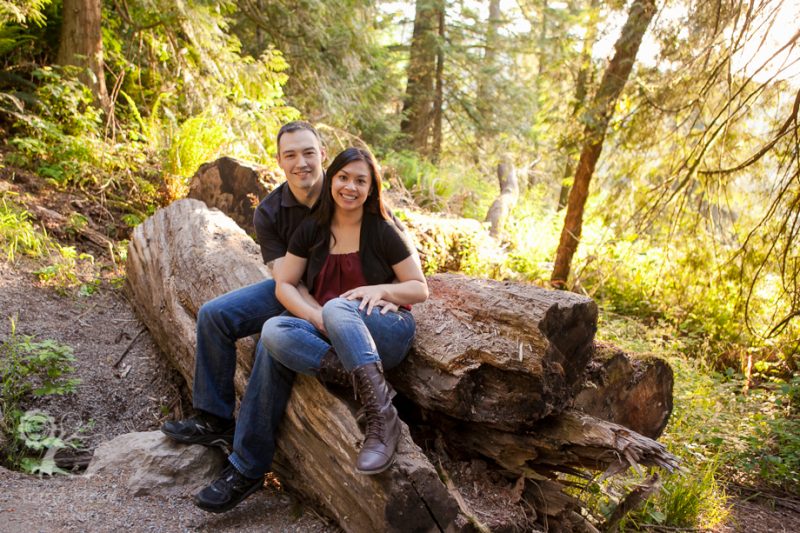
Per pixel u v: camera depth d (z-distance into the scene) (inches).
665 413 153.0
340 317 101.0
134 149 272.1
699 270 263.6
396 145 595.8
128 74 323.9
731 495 158.1
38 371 144.6
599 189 276.5
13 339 148.1
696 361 230.8
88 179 248.4
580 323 113.7
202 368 118.3
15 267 186.1
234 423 121.6
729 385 206.8
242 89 325.4
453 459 118.6
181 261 159.2
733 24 210.8
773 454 175.5
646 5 229.3
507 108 647.1
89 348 163.2
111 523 102.0
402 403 124.5
